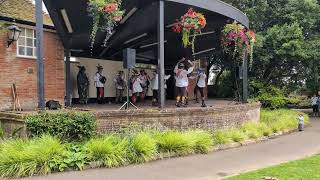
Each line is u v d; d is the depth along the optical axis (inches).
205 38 737.6
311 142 579.8
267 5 1069.8
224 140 509.7
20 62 548.7
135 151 403.2
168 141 434.9
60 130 410.0
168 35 700.7
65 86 617.9
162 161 410.3
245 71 721.6
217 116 558.3
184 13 566.9
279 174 339.9
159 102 505.4
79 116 422.3
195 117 524.1
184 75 611.8
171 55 864.3
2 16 522.0
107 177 341.1
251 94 1061.1
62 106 571.2
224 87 1194.0
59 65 598.5
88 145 391.9
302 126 755.4
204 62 1047.0
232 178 326.0
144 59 893.2
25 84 554.3
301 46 1037.2
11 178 337.4
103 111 447.2
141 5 525.7
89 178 336.8
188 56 855.1
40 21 427.5
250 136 579.2
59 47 599.5
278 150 499.2
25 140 393.4
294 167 372.2
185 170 370.9
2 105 526.6
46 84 579.5
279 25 1098.1
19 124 422.3
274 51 1034.1
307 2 1060.5
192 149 453.7
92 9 437.7
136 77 721.6
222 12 580.7
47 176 343.3
